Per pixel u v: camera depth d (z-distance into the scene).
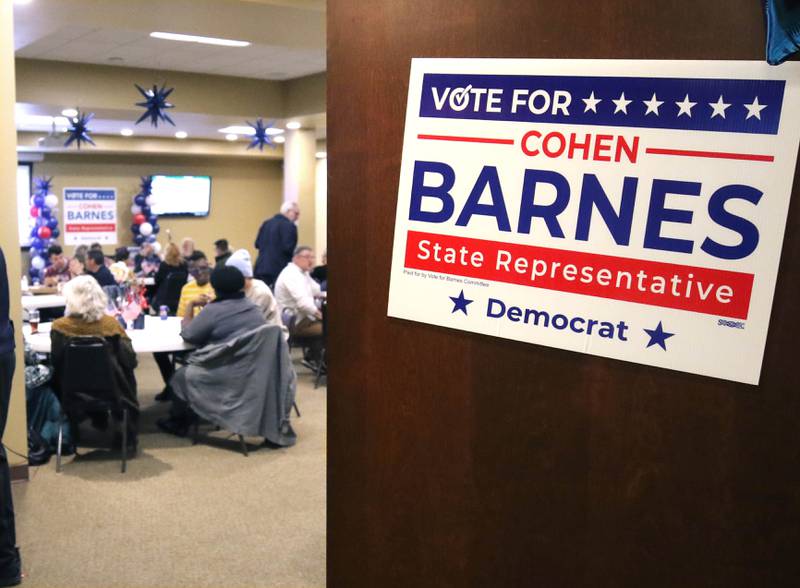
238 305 4.38
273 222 7.95
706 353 0.89
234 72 9.06
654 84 0.91
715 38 0.87
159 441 4.52
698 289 0.89
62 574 2.86
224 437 4.61
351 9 1.16
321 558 3.01
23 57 8.20
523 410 1.06
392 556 1.23
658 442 0.95
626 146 0.93
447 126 1.08
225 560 2.99
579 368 1.00
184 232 15.21
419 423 1.17
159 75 8.95
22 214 13.45
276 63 8.38
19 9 5.08
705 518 0.92
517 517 1.08
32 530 3.25
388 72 1.13
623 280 0.94
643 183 0.92
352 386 1.24
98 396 3.95
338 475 1.27
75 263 7.43
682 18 0.89
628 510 0.98
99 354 3.89
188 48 7.56
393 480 1.21
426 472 1.17
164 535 3.21
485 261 1.05
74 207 14.10
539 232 1.00
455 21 1.06
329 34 1.19
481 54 1.04
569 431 1.02
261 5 4.94
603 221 0.95
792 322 0.83
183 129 12.08
